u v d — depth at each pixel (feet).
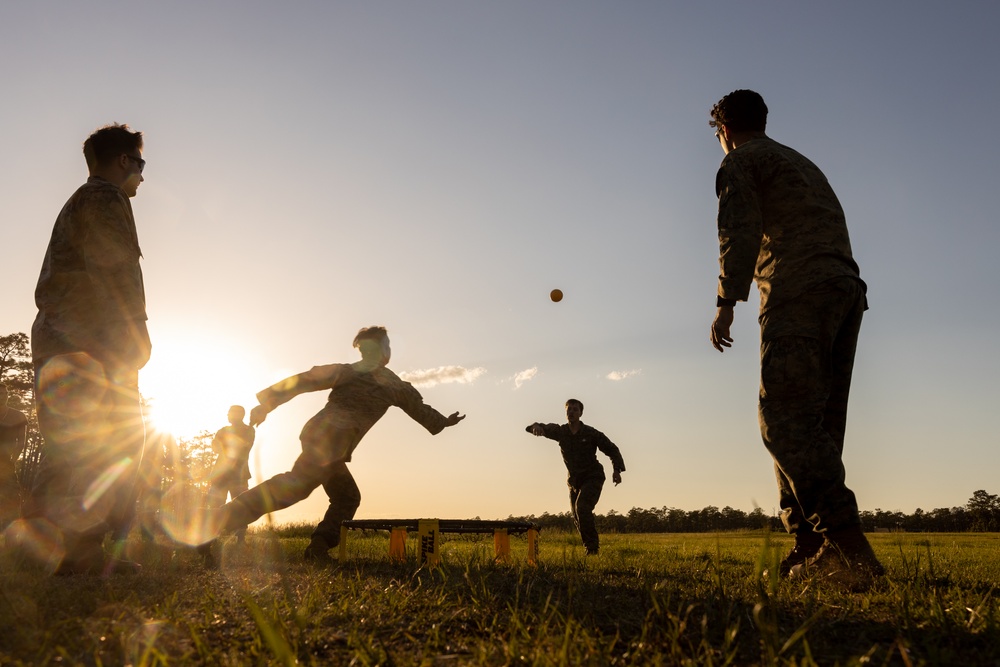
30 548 12.37
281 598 8.54
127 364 13.12
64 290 13.09
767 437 11.71
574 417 29.71
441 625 7.33
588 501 28.53
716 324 12.23
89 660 5.98
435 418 19.51
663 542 37.52
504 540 17.87
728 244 12.10
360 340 19.17
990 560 19.17
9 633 6.77
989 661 5.83
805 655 5.94
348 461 18.08
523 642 6.32
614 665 5.80
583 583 10.17
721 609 7.31
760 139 13.08
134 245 13.71
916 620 7.32
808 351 11.50
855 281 11.88
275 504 17.44
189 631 6.97
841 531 10.88
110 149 14.17
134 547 18.54
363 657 5.82
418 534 14.90
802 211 12.12
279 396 18.47
